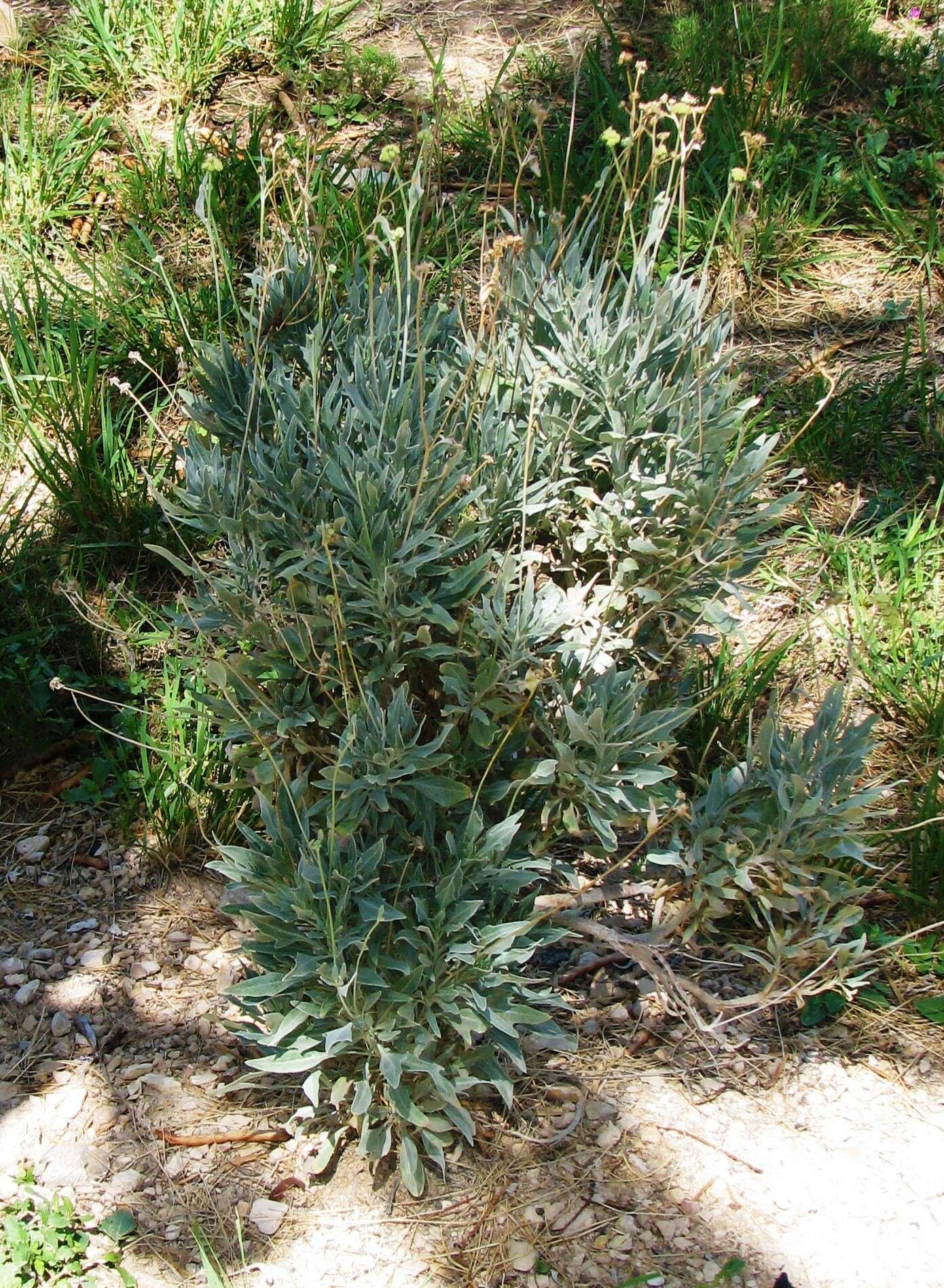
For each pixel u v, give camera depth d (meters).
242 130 4.88
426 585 2.47
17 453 3.81
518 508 2.55
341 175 4.59
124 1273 2.18
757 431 3.91
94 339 3.95
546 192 4.46
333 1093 2.23
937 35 5.50
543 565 2.82
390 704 2.44
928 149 4.97
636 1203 2.32
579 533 2.72
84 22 5.20
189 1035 2.59
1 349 3.98
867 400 4.04
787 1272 2.22
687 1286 2.19
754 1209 2.31
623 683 2.47
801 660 3.33
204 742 2.95
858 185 4.81
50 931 2.78
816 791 2.48
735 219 4.24
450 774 2.46
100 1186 2.33
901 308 4.42
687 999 2.51
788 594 3.53
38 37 5.25
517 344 2.79
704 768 3.02
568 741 2.43
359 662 2.48
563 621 2.39
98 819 3.01
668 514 2.64
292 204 4.19
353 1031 2.20
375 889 2.33
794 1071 2.55
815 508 3.77
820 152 4.94
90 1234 2.25
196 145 4.55
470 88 5.17
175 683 3.17
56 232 4.45
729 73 5.06
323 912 2.23
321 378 2.91
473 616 2.46
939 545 3.61
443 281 4.01
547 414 2.62
